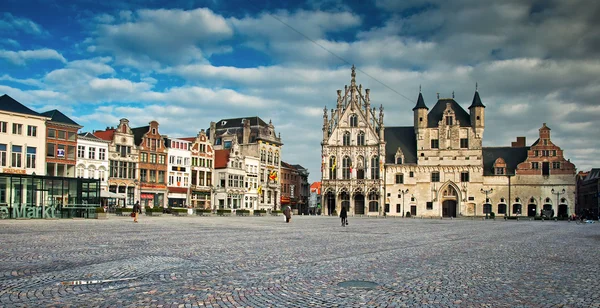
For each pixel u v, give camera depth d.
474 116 120.88
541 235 41.16
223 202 112.06
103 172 90.06
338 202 126.00
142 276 14.95
